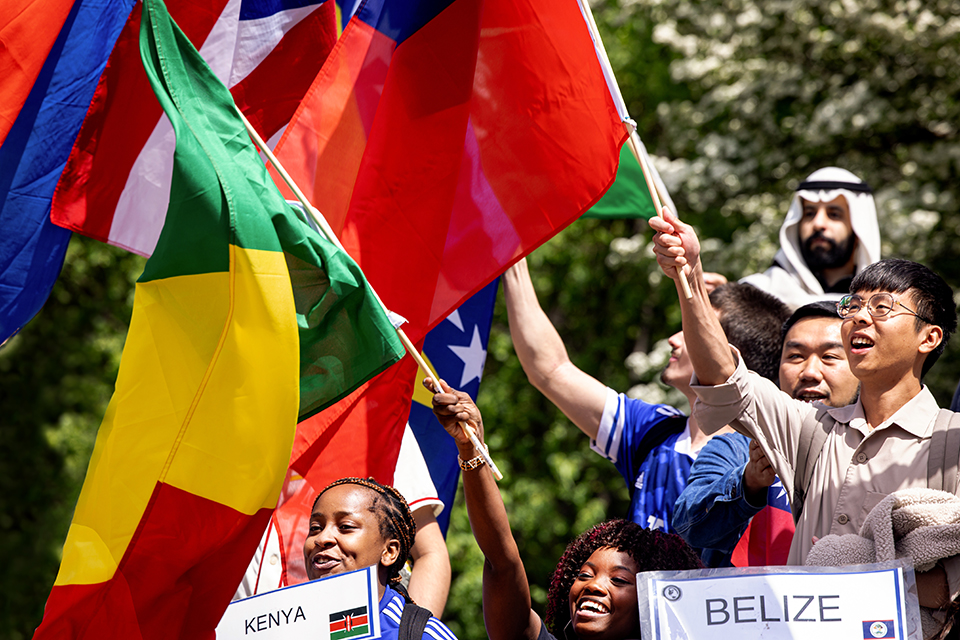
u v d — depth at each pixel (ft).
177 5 50.55
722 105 127.24
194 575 38.17
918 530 35.50
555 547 141.79
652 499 52.60
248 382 38.32
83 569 37.91
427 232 47.42
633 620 38.75
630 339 152.76
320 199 46.44
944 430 38.06
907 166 120.16
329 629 37.58
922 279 39.40
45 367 152.87
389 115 47.57
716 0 128.88
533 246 47.01
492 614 40.60
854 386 49.39
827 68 124.98
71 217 47.42
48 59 47.19
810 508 39.24
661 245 39.81
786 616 33.73
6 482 150.20
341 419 46.60
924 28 114.62
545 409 149.69
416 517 48.21
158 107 47.70
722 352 39.65
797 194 74.64
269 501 38.11
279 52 51.52
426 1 48.19
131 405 38.65
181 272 39.04
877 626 33.50
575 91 47.29
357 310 40.16
